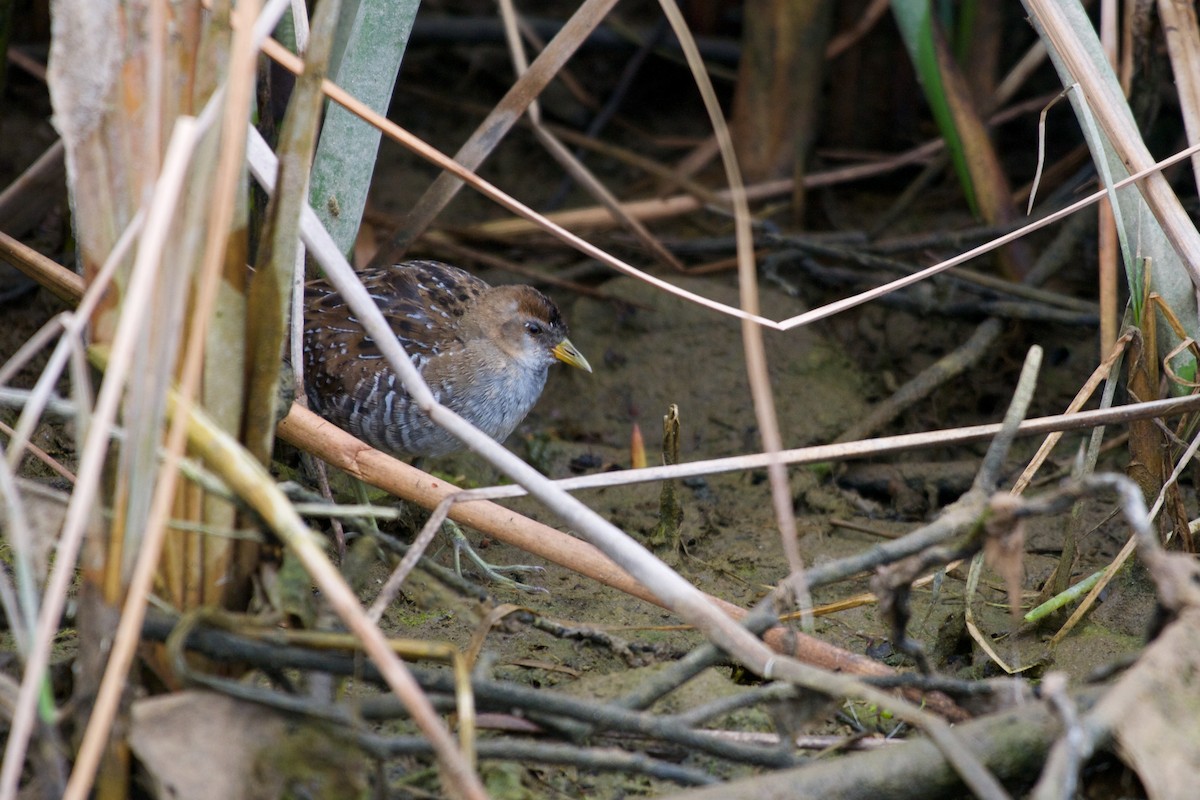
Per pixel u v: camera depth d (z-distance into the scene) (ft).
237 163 11.09
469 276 24.48
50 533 12.63
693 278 29.66
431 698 12.85
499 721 14.17
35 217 25.84
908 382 27.40
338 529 19.54
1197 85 19.11
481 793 10.59
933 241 28.55
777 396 26.96
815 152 34.17
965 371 27.25
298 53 18.62
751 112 32.60
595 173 34.94
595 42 36.91
